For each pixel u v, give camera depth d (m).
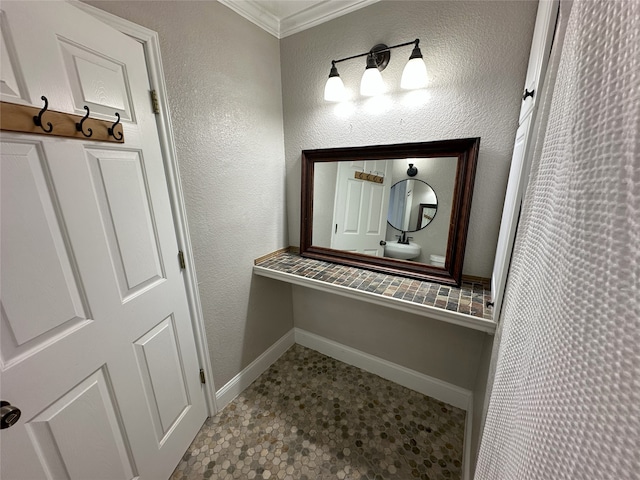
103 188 0.85
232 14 1.31
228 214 1.44
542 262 0.38
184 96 1.14
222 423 1.48
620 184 0.20
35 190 0.68
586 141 0.26
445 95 1.25
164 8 1.02
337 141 1.59
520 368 0.41
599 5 0.24
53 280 0.73
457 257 1.33
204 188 1.28
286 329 2.09
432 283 1.40
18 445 0.67
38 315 0.70
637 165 0.19
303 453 1.32
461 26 1.16
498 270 1.02
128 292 0.96
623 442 0.18
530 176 0.55
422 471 1.24
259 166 1.60
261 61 1.51
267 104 1.60
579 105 0.27
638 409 0.17
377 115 1.44
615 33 0.22
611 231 0.21
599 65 0.24
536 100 0.66
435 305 1.17
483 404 0.97
